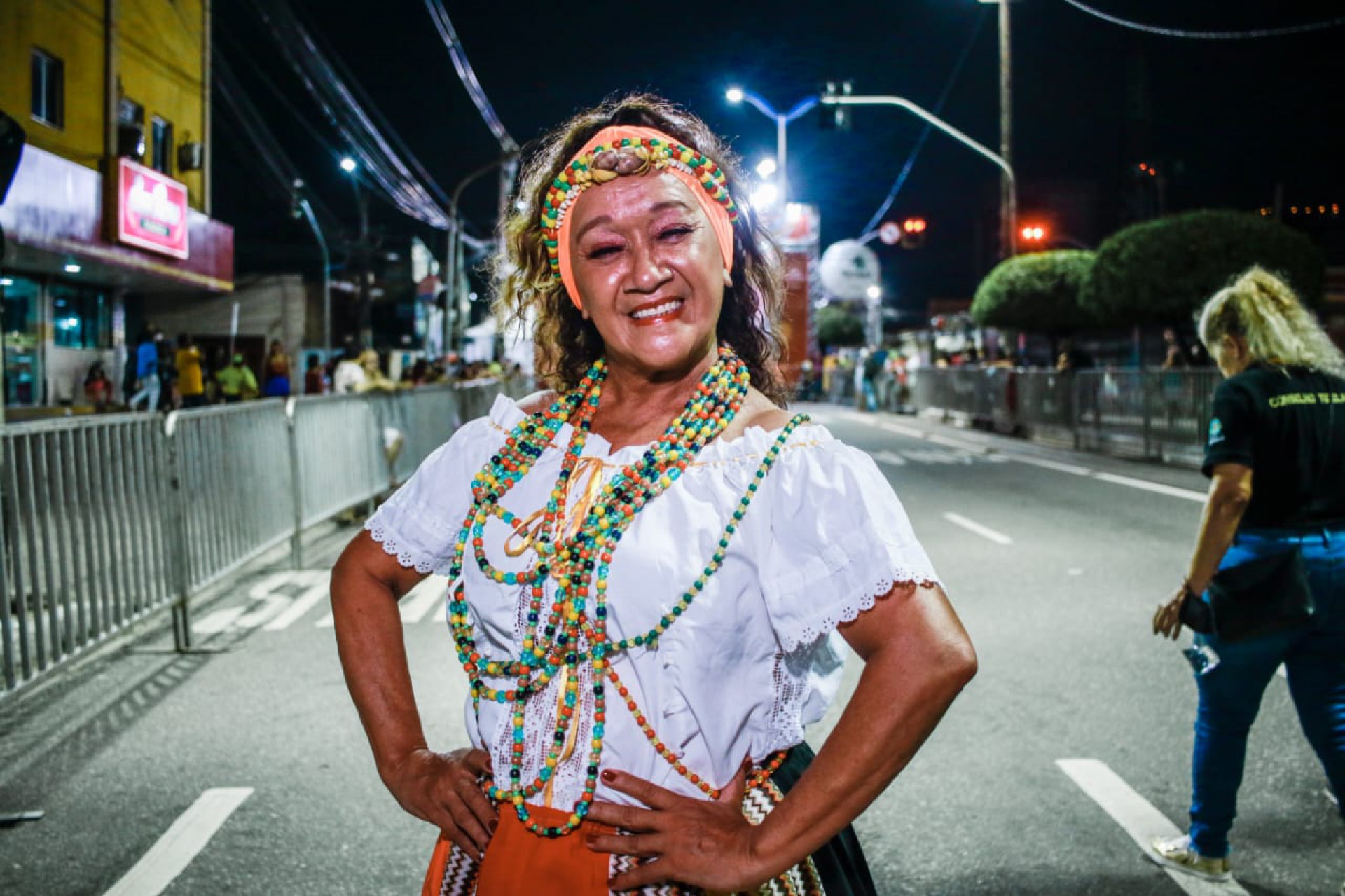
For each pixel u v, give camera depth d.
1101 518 10.93
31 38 17.25
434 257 52.25
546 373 1.93
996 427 22.95
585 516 1.58
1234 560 3.30
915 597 1.41
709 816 1.42
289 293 37.56
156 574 6.18
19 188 15.72
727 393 1.62
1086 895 3.45
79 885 3.56
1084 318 24.70
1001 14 24.19
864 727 1.36
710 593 1.48
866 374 31.98
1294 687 3.41
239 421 7.56
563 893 1.48
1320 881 3.51
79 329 21.78
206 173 24.34
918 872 3.62
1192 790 3.59
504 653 1.60
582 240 1.60
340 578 1.77
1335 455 3.25
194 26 23.67
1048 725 4.96
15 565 4.73
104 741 4.91
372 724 1.69
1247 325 3.35
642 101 1.72
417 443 13.48
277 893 3.50
